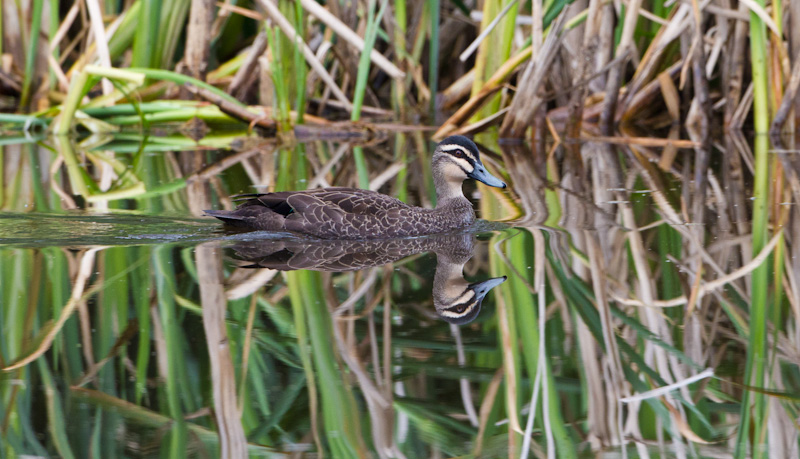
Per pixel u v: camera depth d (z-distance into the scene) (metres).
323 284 10.75
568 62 23.69
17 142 22.16
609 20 22.56
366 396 7.77
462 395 7.83
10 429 7.16
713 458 6.75
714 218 14.02
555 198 16.19
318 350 8.77
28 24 24.30
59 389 7.90
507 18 21.81
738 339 9.05
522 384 8.05
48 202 15.38
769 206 14.77
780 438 7.07
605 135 23.34
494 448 6.93
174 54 25.61
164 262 11.52
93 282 10.61
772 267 11.25
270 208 13.38
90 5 20.80
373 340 9.05
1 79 24.28
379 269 11.42
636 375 8.26
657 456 6.78
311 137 23.44
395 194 16.39
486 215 14.91
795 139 21.70
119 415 7.45
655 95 24.17
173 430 7.18
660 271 11.27
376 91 28.73
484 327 9.38
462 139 13.88
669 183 17.27
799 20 21.20
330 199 13.13
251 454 6.80
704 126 22.22
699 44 21.50
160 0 23.09
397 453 6.84
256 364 8.43
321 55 24.39
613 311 9.88
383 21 26.25
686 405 7.68
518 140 22.75
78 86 21.78
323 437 7.08
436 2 24.19
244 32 26.98
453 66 27.67
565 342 8.98
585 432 7.23
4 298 9.99
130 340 8.92
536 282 10.86
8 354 8.60
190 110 23.06
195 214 14.47
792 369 8.33
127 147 21.92
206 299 10.09
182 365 8.38
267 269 11.35
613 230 13.42
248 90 25.03
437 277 11.07
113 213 14.47
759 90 21.56
